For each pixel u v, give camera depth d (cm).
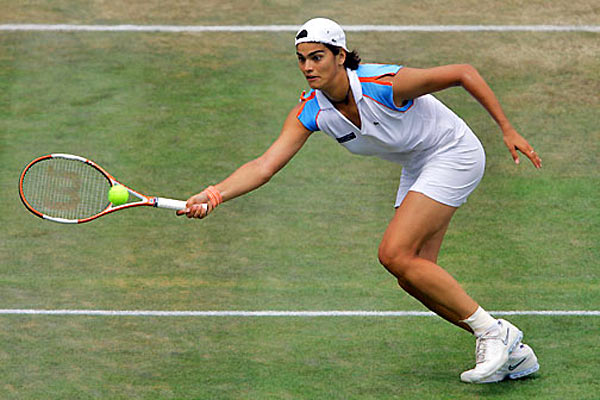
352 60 1859
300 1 4328
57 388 2022
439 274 1939
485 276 2636
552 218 2988
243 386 2019
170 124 3531
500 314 2402
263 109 3619
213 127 3512
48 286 2602
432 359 2144
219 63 3912
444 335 2281
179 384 2033
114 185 2027
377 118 1884
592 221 2966
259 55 3959
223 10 4269
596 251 2784
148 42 4044
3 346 2236
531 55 3934
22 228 2944
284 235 2909
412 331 2308
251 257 2775
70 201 3050
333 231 2933
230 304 2480
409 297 2519
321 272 2681
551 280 2612
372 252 2806
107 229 2944
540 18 4184
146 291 2566
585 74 3822
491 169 3272
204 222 2991
